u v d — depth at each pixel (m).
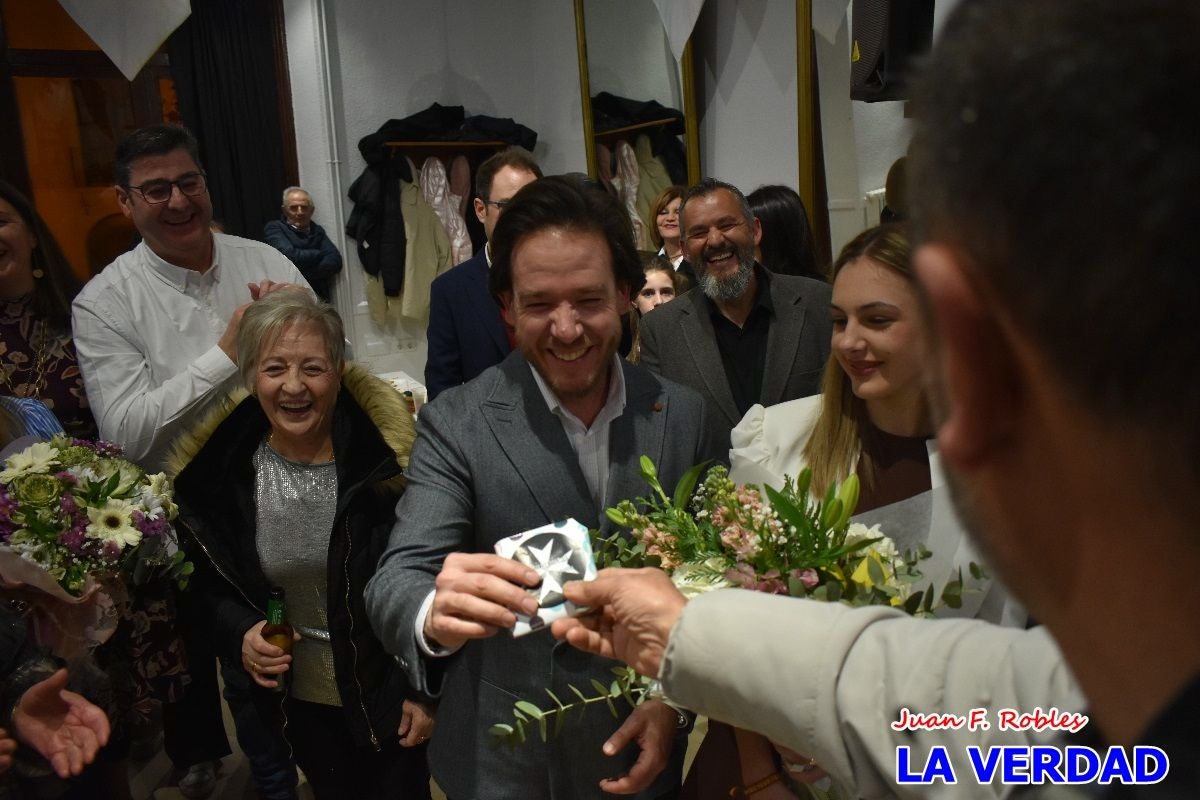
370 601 1.25
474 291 2.71
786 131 4.21
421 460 1.34
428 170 6.20
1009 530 0.35
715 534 1.13
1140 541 0.31
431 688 1.19
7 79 5.48
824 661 0.67
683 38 4.58
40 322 2.43
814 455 1.36
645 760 1.13
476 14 6.35
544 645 1.28
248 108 5.89
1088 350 0.29
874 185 3.71
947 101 0.33
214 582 1.98
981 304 0.32
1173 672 0.32
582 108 5.84
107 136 5.81
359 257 6.13
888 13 2.28
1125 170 0.28
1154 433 0.29
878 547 1.11
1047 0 0.31
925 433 1.28
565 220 1.24
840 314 1.28
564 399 1.33
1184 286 0.27
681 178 4.95
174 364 2.47
